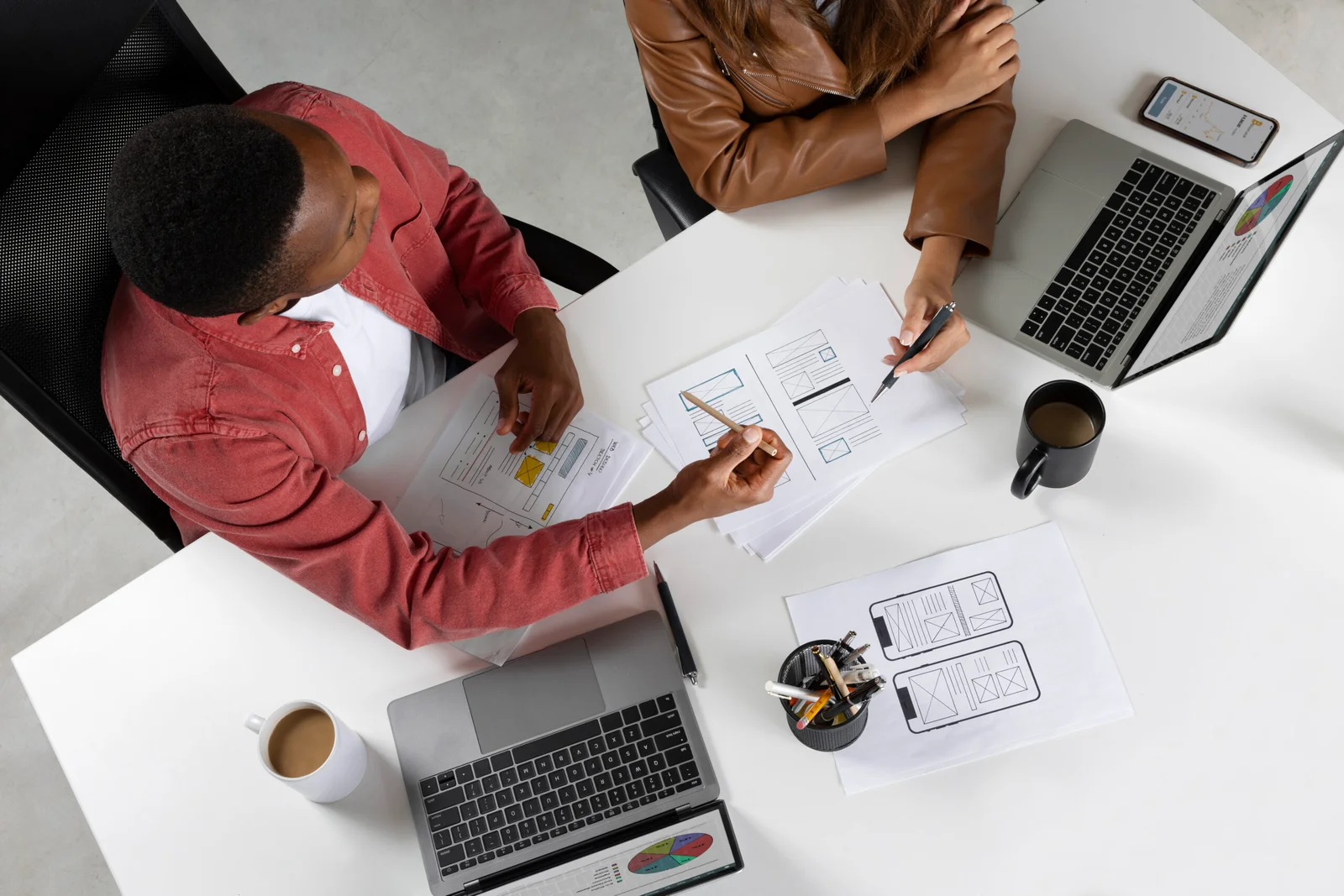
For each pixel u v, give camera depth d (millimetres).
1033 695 1015
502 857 1027
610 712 1054
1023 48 1317
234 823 1082
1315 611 1009
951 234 1185
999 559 1070
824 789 1012
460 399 1258
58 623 2145
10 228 1044
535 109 2355
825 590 1083
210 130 769
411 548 1097
